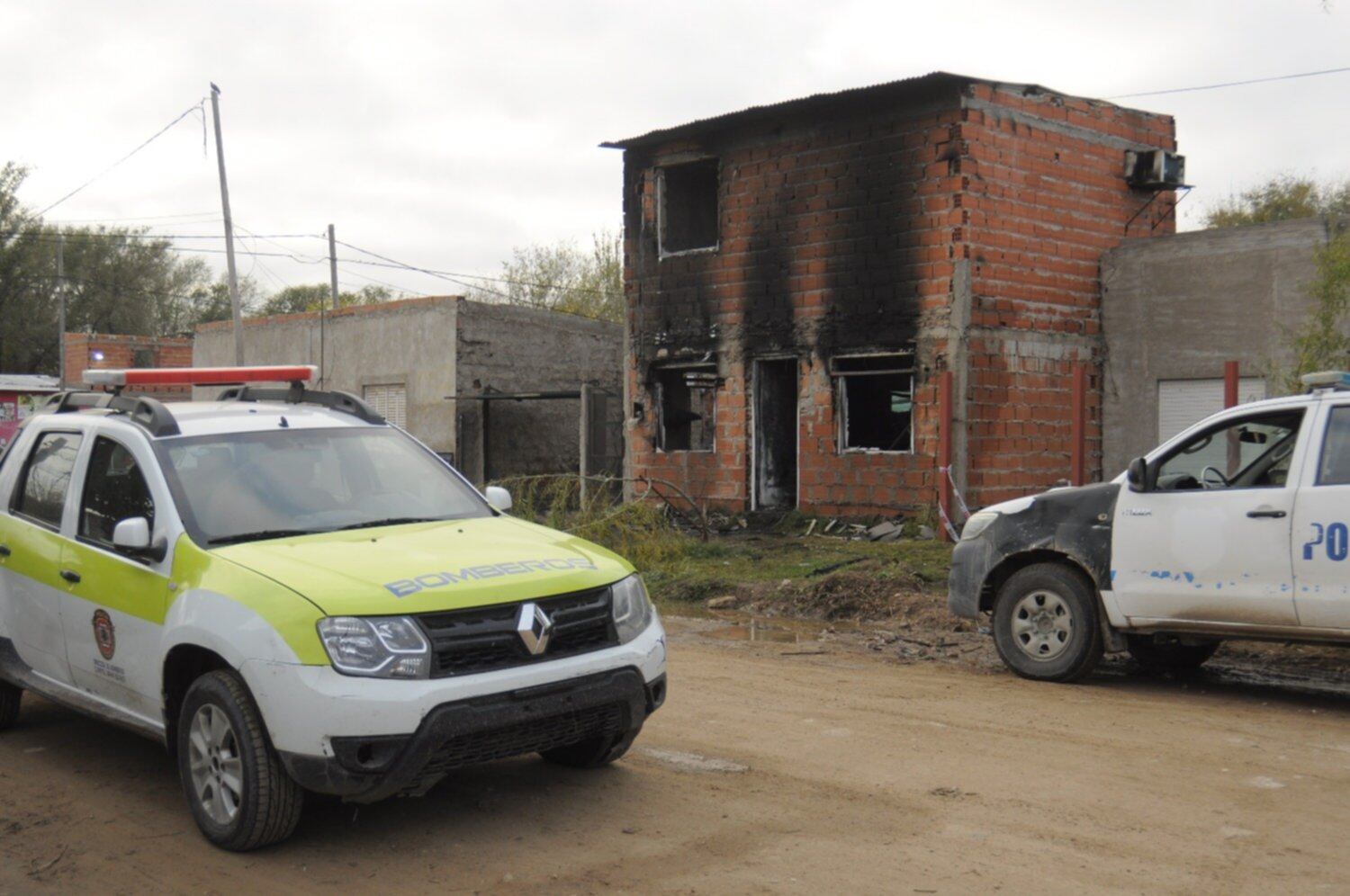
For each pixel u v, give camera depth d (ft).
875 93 55.21
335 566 16.06
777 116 59.77
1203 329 56.29
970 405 54.19
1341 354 44.29
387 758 14.82
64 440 21.01
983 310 54.75
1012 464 56.13
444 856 15.80
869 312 57.21
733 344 62.69
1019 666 27.48
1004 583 28.40
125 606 17.81
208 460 18.67
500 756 15.71
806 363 59.77
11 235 170.19
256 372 22.00
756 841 16.21
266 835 15.70
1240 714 23.73
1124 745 21.21
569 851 15.93
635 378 67.05
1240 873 14.94
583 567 17.11
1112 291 59.77
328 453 19.80
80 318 181.27
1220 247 55.62
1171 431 57.72
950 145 54.29
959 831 16.55
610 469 90.27
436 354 86.63
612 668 16.55
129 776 19.88
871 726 22.71
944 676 27.81
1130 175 60.90
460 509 19.95
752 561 48.34
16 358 172.86
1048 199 57.72
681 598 42.01
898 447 59.77
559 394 80.23
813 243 59.36
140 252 189.16
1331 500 22.93
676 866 15.33
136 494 18.57
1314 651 30.40
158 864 15.75
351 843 16.37
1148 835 16.35
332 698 14.73
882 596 38.14
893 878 14.84
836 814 17.33
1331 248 45.01
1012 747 21.09
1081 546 26.27
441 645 15.21
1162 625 25.29
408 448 21.01
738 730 22.43
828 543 53.36
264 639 15.20
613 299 148.46
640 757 20.51
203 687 16.11
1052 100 57.98
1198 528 24.64
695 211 67.46
